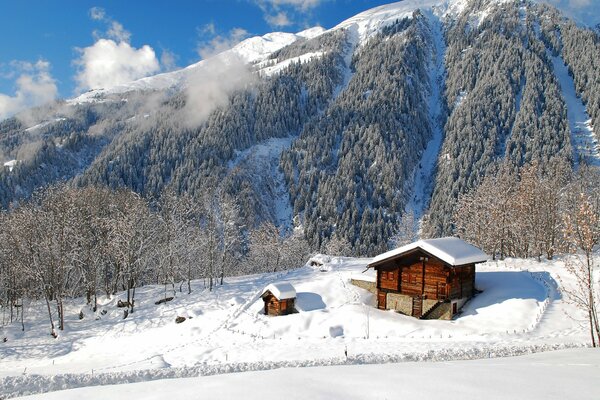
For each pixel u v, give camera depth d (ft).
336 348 103.86
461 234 254.06
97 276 201.36
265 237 325.42
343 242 424.87
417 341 106.52
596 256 162.20
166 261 210.79
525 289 133.90
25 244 175.94
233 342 128.57
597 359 60.59
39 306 194.59
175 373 78.07
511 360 63.98
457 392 39.29
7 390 72.18
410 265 136.26
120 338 152.46
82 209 202.90
